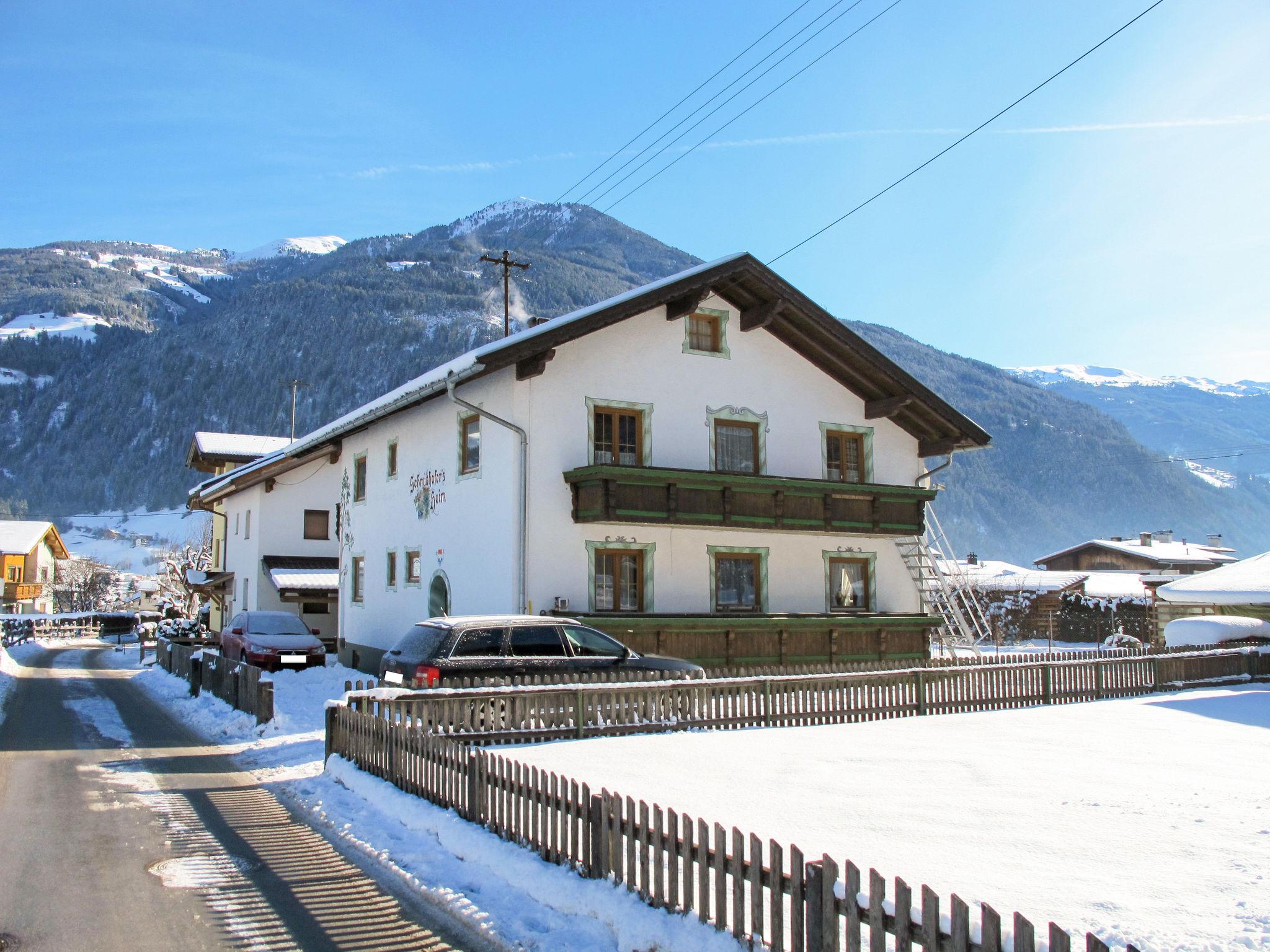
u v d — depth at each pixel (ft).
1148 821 27.68
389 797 32.86
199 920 22.39
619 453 66.74
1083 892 21.29
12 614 260.62
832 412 76.07
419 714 41.55
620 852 22.53
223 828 30.99
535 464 63.10
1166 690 68.03
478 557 66.54
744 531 68.74
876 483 76.02
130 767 42.04
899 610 77.00
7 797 35.29
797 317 72.54
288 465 115.85
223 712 58.49
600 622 60.95
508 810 27.32
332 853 28.04
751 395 72.28
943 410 76.13
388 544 82.84
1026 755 39.45
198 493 145.89
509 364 63.62
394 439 83.10
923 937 15.69
